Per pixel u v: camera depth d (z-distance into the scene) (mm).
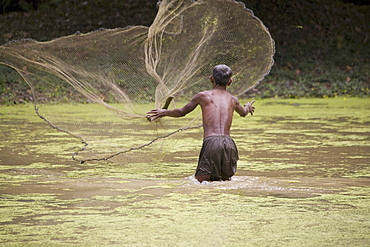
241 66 13062
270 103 31812
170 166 12992
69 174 11969
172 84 12883
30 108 29406
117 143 14906
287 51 43312
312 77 39156
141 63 13305
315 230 7668
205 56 13031
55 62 13133
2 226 7930
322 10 48188
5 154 14703
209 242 7184
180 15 13008
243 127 20891
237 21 12922
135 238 7359
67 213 8609
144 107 13289
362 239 7289
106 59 13289
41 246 7070
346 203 9133
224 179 11125
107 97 13344
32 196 9797
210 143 10922
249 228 7777
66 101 19766
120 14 46312
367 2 52250
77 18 46156
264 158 13992
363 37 46125
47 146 16156
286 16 46250
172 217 8344
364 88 36656
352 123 21797
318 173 11922
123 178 11500
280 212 8586
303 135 18391
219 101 11383
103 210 8773
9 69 37875
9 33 43719
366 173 11914
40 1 49344
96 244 7129
